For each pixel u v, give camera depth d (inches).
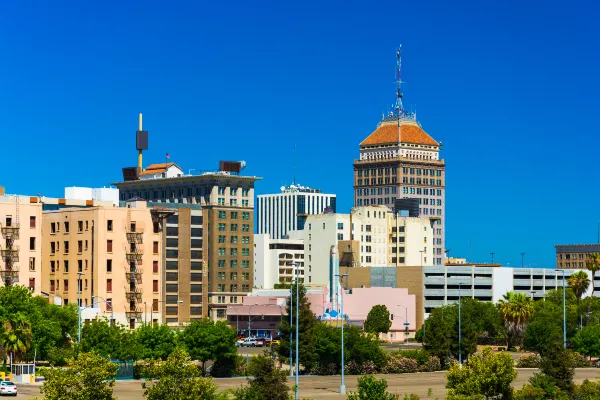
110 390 5349.4
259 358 6505.9
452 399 6378.0
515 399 6943.9
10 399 7263.8
